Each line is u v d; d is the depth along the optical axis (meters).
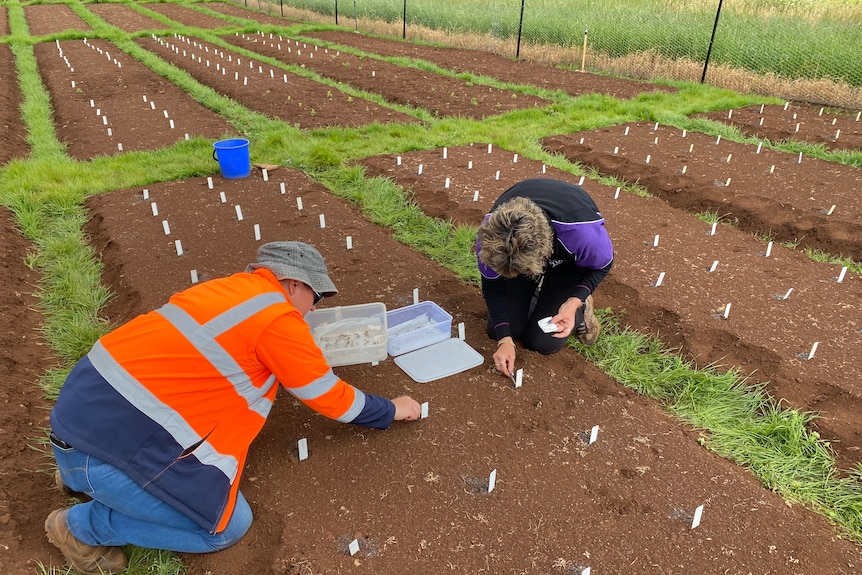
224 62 13.62
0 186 6.25
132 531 2.30
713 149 7.89
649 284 4.55
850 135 8.42
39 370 3.62
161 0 28.84
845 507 2.77
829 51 11.30
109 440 2.11
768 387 3.49
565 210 3.00
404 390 3.41
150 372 2.13
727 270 4.78
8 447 2.95
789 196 6.32
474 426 3.17
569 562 2.46
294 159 7.26
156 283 4.47
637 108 9.59
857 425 3.17
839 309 4.25
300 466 2.90
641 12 15.04
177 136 8.27
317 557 2.45
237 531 2.47
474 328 4.03
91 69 12.70
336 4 20.62
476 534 2.57
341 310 3.73
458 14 18.22
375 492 2.77
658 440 3.11
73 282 4.52
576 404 3.34
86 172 6.68
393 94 10.83
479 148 7.89
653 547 2.53
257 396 2.35
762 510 2.72
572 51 14.16
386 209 5.95
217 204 5.99
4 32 18.95
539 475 2.88
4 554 2.42
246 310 2.20
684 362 3.77
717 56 12.51
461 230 5.33
